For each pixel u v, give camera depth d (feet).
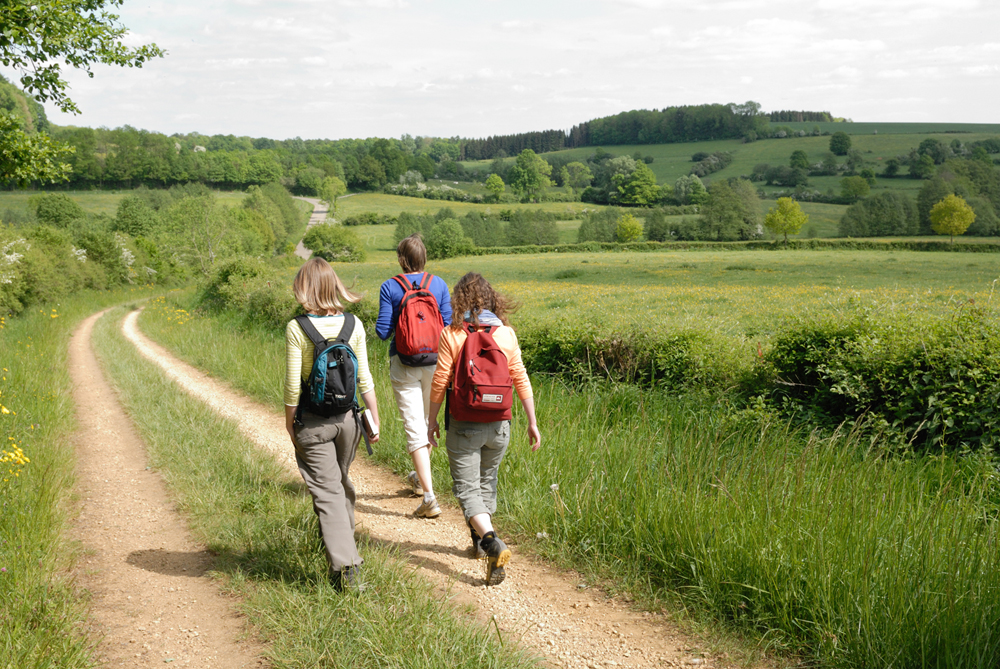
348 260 341.21
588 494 12.78
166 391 27.96
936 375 15.17
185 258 211.61
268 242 351.25
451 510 14.48
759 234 394.93
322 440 10.35
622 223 394.52
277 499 14.37
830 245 322.14
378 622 9.14
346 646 8.73
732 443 15.60
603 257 288.10
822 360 17.49
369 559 11.13
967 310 16.34
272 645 8.90
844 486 11.61
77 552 11.93
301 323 10.25
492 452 11.34
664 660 8.70
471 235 403.75
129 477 16.93
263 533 12.38
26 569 10.43
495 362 10.62
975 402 14.46
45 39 34.60
